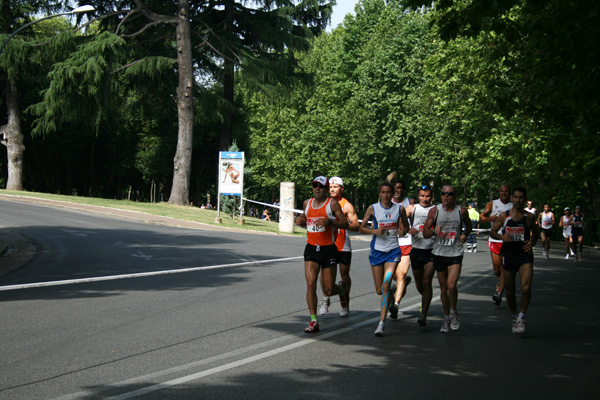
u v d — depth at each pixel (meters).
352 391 5.56
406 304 10.89
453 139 40.84
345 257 9.30
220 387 5.59
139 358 6.56
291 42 38.75
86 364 6.28
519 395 5.60
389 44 46.91
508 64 14.88
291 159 59.00
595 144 15.13
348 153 48.12
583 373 6.43
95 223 26.31
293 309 9.79
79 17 38.84
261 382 5.78
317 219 8.25
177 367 6.23
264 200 76.62
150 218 30.83
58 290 11.13
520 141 29.17
